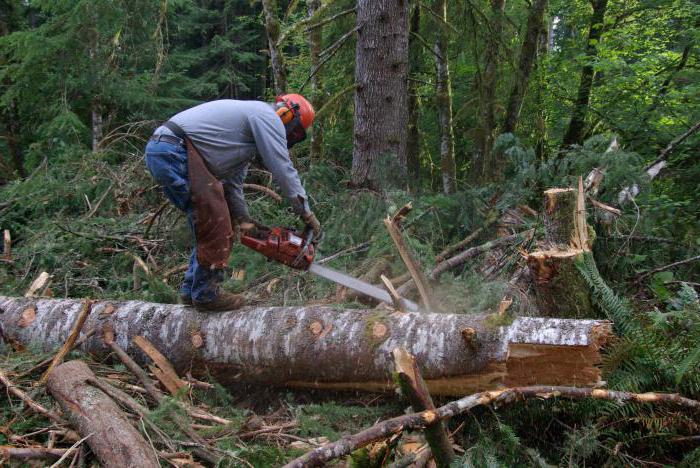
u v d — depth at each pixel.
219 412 3.10
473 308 3.44
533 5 8.09
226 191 3.54
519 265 3.96
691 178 5.58
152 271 4.92
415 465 2.43
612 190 4.32
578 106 8.78
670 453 2.53
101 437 2.46
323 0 7.13
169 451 2.59
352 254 4.82
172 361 3.36
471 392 2.76
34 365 3.30
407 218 4.84
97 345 3.46
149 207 6.35
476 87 8.03
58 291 4.77
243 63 17.22
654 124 6.74
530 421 2.64
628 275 4.02
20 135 10.84
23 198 6.21
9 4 10.60
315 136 7.29
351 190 5.67
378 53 5.99
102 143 7.82
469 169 9.46
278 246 3.30
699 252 4.22
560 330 2.59
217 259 3.21
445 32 7.39
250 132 3.24
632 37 8.66
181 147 3.16
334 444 2.10
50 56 8.80
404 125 6.15
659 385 2.57
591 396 2.40
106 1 8.11
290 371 3.12
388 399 3.05
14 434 2.70
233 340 3.22
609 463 2.46
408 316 2.98
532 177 4.77
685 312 2.86
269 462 2.42
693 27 7.80
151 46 8.87
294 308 3.25
